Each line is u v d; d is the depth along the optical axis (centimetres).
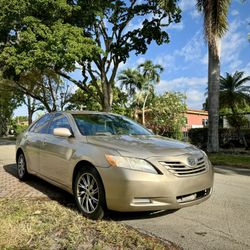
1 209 507
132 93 4862
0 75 2770
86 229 435
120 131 595
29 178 761
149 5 2281
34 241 388
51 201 571
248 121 2269
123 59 2350
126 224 471
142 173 436
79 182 509
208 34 1599
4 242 375
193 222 488
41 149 645
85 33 2269
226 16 1600
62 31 1869
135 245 386
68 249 368
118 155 454
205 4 1596
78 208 514
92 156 479
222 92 2866
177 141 550
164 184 437
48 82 3444
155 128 3334
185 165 461
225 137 2200
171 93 3444
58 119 645
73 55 1842
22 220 457
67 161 538
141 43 2317
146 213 524
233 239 424
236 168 1134
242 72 2861
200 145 2242
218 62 1661
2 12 1973
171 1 1925
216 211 547
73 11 2077
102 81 2380
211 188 503
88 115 626
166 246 392
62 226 441
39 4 1933
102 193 459
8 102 4200
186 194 455
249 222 492
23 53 1908
